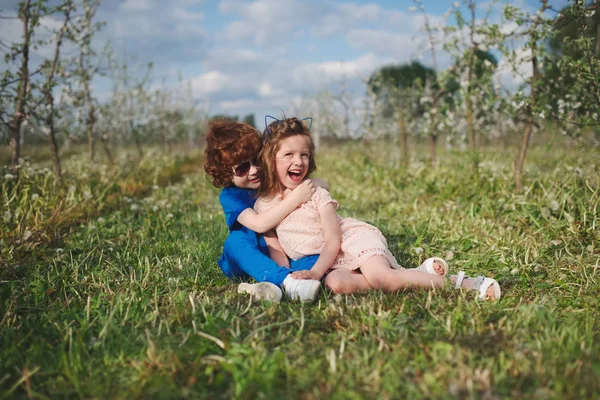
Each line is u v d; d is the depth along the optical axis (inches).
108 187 237.6
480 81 238.2
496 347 75.5
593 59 158.6
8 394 67.7
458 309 88.0
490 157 362.9
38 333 87.8
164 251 143.6
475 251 141.8
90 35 256.8
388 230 165.9
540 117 194.2
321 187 121.0
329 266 107.3
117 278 121.0
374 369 70.4
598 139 340.8
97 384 69.1
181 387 68.2
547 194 172.4
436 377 67.4
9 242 144.6
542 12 178.1
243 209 117.3
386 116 505.4
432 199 212.8
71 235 161.9
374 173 295.4
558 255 130.1
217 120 122.7
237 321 85.6
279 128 113.6
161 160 434.6
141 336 83.4
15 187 176.4
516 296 103.7
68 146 611.2
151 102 542.0
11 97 206.7
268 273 105.5
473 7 236.1
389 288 103.7
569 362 70.4
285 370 71.2
